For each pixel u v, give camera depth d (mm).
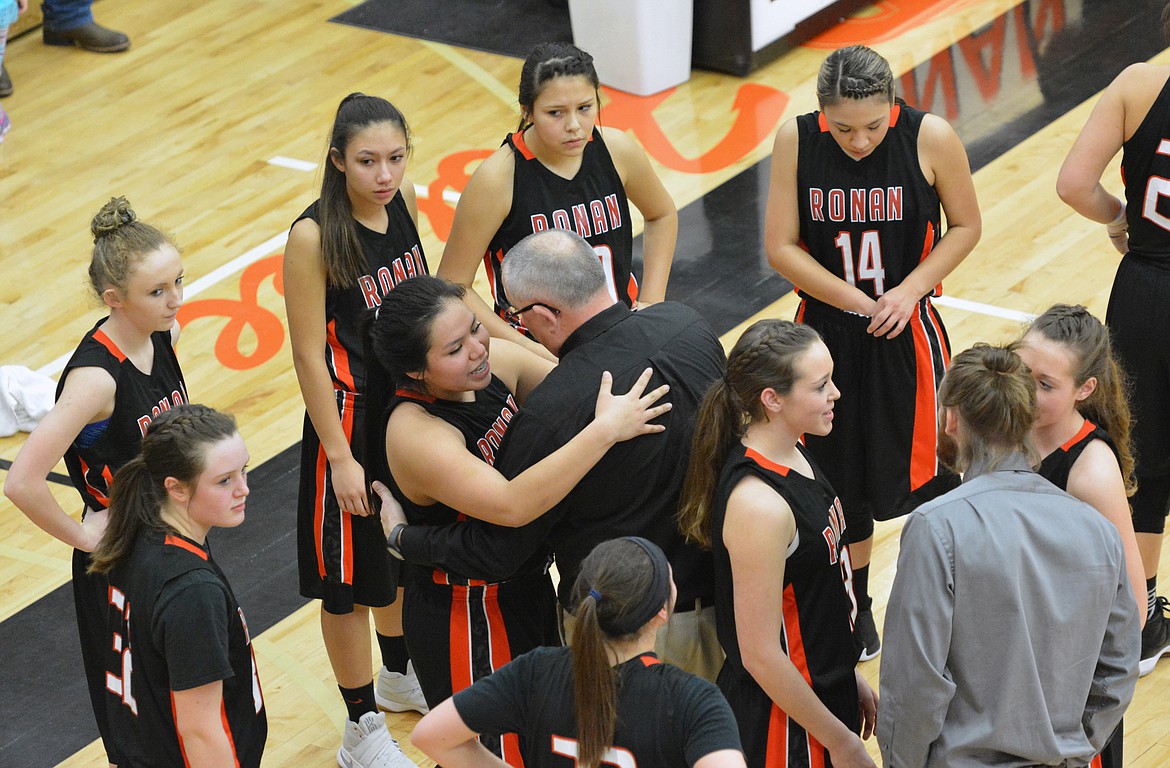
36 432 10578
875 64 11102
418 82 27016
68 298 21312
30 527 16828
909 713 8227
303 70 28031
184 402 11797
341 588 12172
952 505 8172
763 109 24953
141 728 9328
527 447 8875
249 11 30938
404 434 9109
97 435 11031
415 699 13312
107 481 11141
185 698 8828
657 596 7250
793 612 8828
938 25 27188
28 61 29469
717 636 9273
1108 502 8938
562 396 8859
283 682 13969
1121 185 20781
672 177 23125
